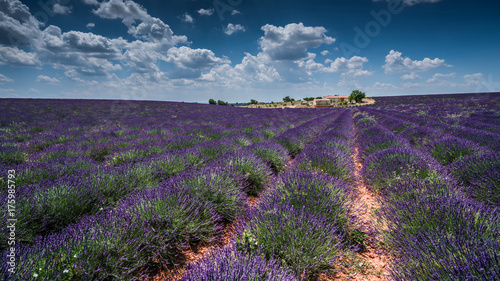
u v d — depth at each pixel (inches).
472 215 96.1
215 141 305.4
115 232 92.4
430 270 76.3
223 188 145.1
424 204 112.4
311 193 129.3
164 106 1413.6
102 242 88.3
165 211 112.1
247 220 124.6
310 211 117.9
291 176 154.3
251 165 191.6
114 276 82.4
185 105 1582.2
